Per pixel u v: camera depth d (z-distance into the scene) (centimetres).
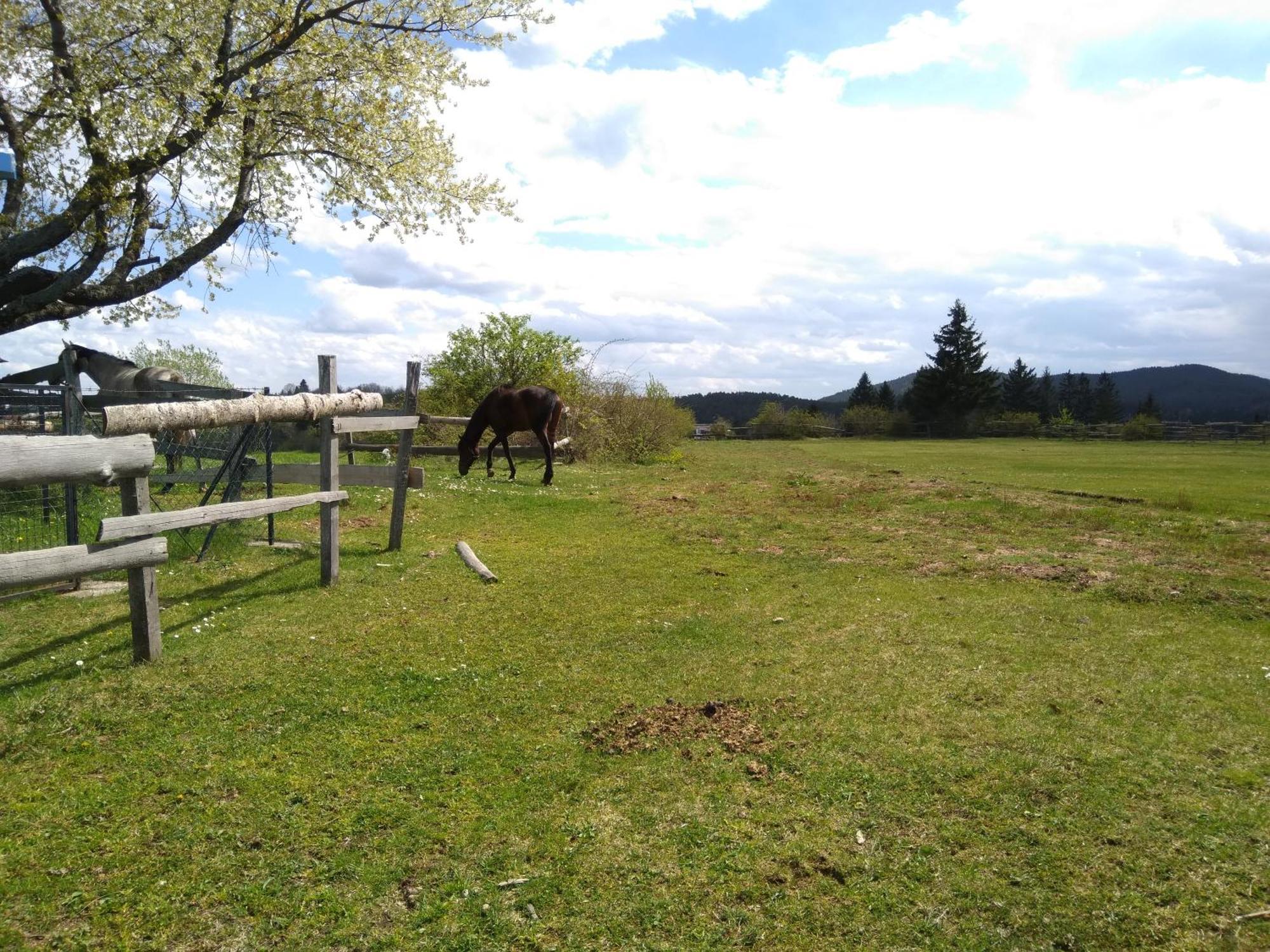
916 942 235
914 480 1462
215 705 402
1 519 713
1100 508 1029
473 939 238
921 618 560
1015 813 300
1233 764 337
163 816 303
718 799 313
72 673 436
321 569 662
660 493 1288
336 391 652
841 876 265
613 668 463
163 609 563
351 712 397
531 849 282
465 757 351
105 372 1176
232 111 1154
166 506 931
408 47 1310
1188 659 472
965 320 5412
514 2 1318
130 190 1112
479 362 1888
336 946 236
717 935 239
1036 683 430
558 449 1744
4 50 1018
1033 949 232
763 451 2903
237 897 257
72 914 250
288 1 1143
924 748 351
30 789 322
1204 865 268
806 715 389
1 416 878
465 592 634
